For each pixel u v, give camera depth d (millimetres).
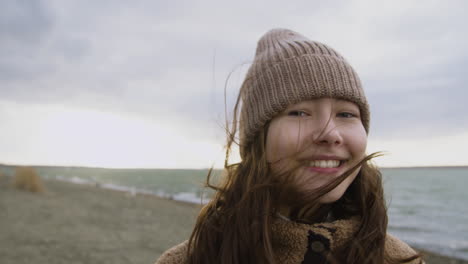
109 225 10836
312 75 1141
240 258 1144
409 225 16266
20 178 19188
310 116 1114
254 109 1236
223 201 1339
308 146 1063
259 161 1185
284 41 1334
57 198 17578
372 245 1159
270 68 1223
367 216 1228
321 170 1051
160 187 38719
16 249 7012
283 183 1070
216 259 1196
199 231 1285
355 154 1096
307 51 1207
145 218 13070
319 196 1041
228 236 1170
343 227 1118
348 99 1140
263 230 1100
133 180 55062
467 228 15297
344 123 1123
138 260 6977
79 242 8031
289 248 1103
